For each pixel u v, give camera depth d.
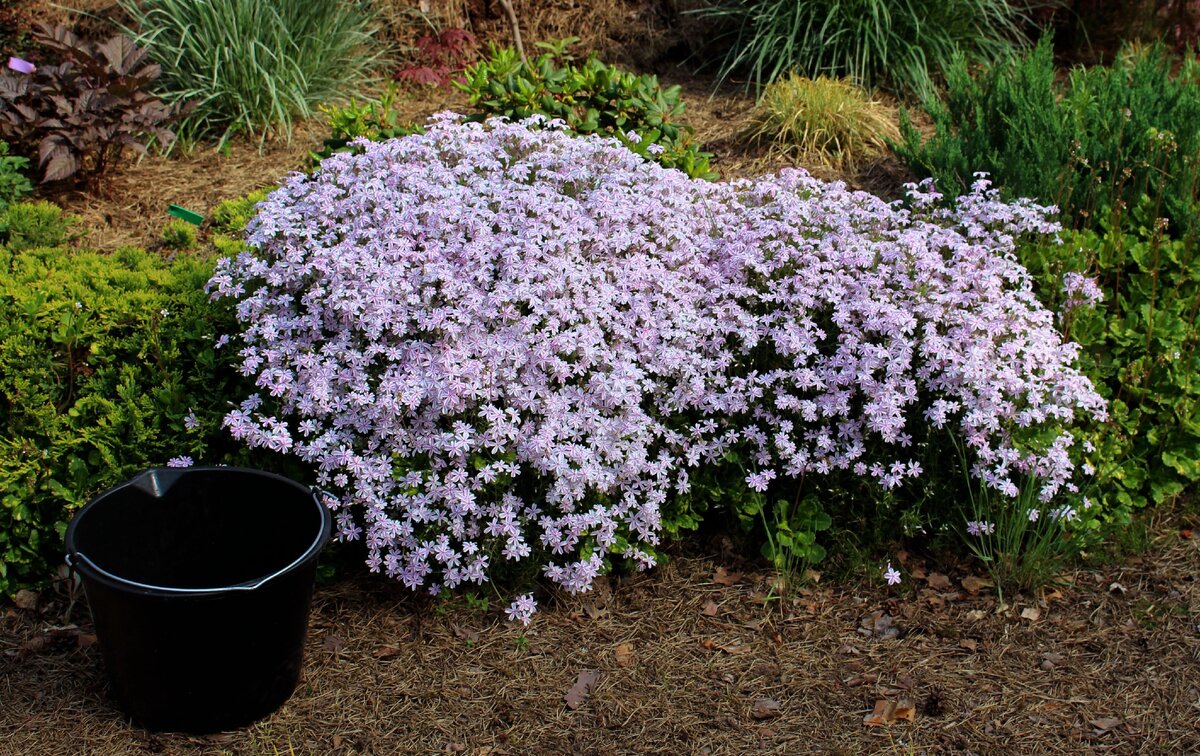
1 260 4.07
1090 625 3.50
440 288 3.53
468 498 3.24
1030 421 3.69
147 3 6.17
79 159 4.91
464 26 7.04
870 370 3.54
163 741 2.95
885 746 3.00
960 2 6.75
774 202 4.14
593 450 3.40
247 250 3.78
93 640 3.32
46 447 3.49
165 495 3.11
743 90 6.61
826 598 3.62
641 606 3.55
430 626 3.41
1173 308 4.32
